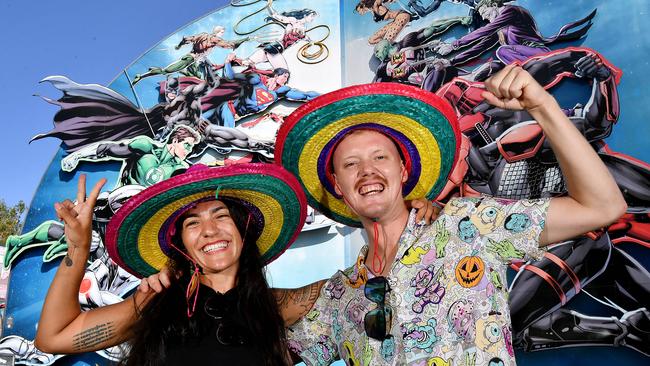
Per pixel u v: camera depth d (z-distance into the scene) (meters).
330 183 2.99
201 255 2.89
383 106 2.62
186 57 9.42
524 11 7.69
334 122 2.71
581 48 7.05
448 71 8.05
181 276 2.97
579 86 6.94
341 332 2.59
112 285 8.34
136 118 9.20
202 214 2.93
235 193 2.92
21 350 8.26
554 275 6.41
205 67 9.35
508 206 2.28
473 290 2.21
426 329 2.21
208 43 9.46
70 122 9.20
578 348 6.19
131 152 9.02
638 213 6.21
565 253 6.41
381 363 2.30
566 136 2.01
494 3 7.95
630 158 6.42
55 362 8.16
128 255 3.07
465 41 8.05
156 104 9.26
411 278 2.33
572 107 6.91
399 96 2.59
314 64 9.23
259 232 3.20
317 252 8.27
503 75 2.06
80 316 2.80
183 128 9.09
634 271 6.06
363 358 2.37
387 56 8.67
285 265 8.28
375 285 2.41
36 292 8.57
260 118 9.06
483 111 7.53
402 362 2.24
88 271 8.43
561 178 6.76
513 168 7.11
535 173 6.97
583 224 2.11
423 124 2.71
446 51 8.18
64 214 2.63
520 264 6.60
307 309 2.90
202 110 9.15
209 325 2.75
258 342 2.77
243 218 3.02
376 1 9.01
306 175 2.99
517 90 2.00
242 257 3.04
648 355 5.85
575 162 2.02
